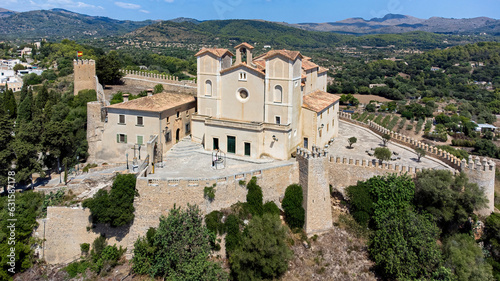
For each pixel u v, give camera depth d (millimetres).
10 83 155375
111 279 47906
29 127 62062
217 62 63656
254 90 61812
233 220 50562
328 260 50812
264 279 47188
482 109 178125
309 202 53906
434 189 50344
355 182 58469
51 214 51062
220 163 57062
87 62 93688
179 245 45938
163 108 65062
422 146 67000
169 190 49625
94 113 69062
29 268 50344
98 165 69312
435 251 47000
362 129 85750
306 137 66125
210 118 63906
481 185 53750
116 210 48625
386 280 48531
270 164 58125
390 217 51594
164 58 197125
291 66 58344
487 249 51906
